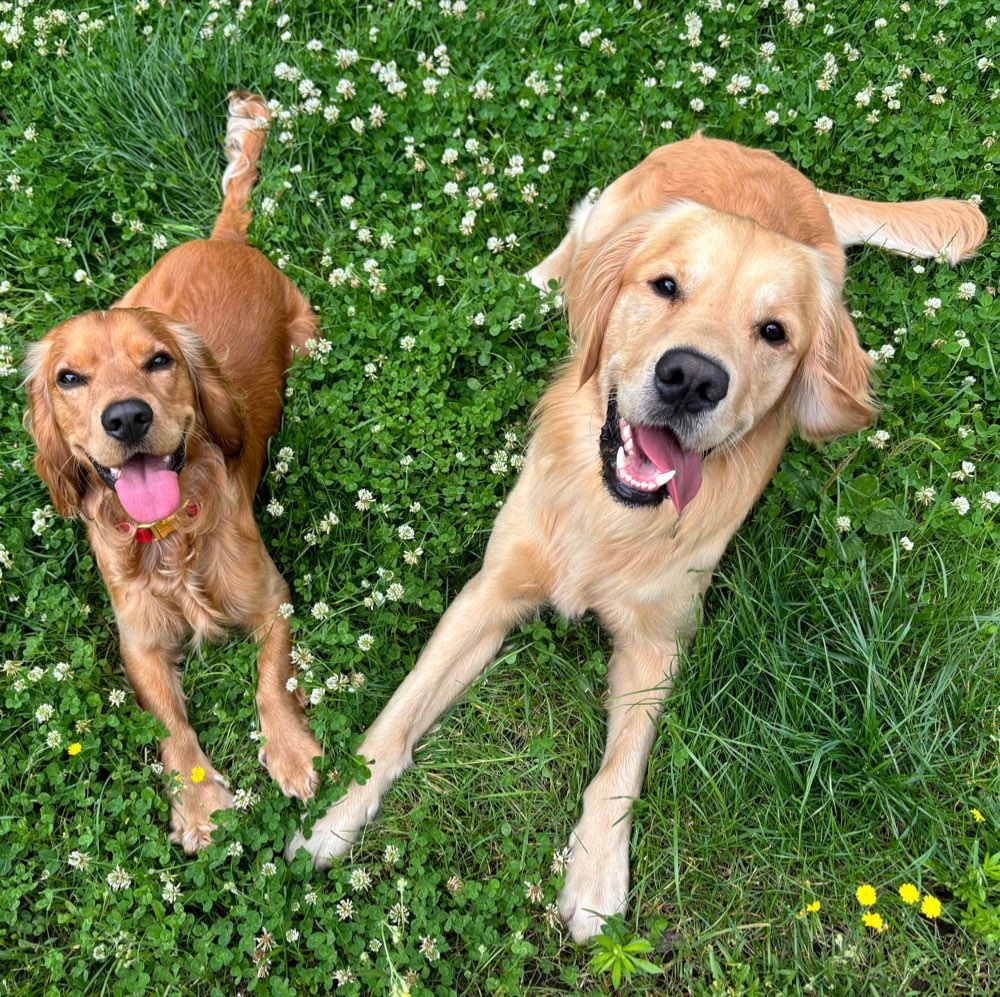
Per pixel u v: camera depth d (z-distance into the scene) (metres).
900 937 0.86
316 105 1.20
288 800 0.87
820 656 0.95
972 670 0.94
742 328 0.83
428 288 1.15
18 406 1.03
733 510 0.93
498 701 0.96
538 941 0.86
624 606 0.95
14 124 1.21
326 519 0.99
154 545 0.91
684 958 0.86
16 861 0.84
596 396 0.92
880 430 1.06
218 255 1.07
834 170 1.27
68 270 1.13
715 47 1.32
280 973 0.81
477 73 1.25
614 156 1.22
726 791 0.91
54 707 0.89
